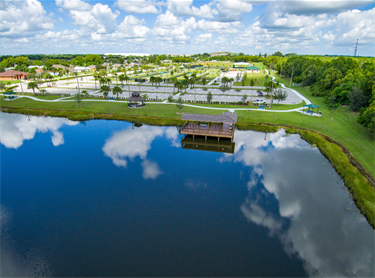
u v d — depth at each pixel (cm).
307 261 2334
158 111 7725
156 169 4272
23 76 16175
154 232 2738
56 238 2670
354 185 3553
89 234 2725
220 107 8156
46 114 7744
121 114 7550
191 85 12225
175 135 6019
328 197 3412
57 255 2431
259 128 6359
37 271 2241
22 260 2370
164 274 2180
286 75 17275
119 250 2484
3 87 10725
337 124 6238
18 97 10012
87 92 10950
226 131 5644
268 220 2934
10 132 6256
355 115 6794
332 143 5153
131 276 2173
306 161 4547
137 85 13300
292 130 6166
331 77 9700
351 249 2500
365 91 7075
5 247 2545
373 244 2569
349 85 8019
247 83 14062
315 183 3769
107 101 9225
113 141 5631
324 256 2397
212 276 2166
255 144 5434
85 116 7388
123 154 4909
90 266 2289
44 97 9994
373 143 4959
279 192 3534
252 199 3372
